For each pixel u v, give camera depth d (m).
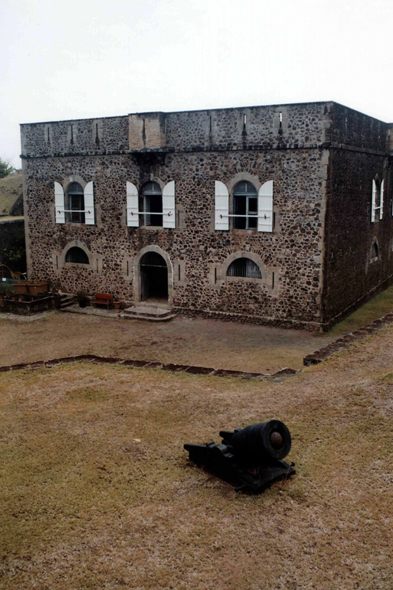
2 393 10.86
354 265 19.42
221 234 18.08
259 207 17.19
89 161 20.22
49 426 9.05
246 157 17.16
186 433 8.51
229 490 6.80
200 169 18.00
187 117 17.86
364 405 8.68
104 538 5.95
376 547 5.61
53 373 12.12
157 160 18.61
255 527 6.00
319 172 16.09
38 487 7.05
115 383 11.26
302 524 6.01
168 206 18.81
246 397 9.97
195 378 11.50
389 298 22.09
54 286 22.25
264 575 5.30
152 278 21.80
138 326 18.27
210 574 5.34
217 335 16.86
